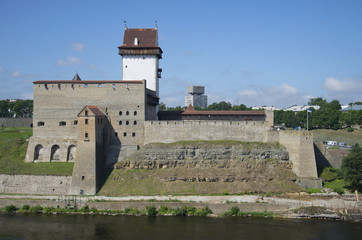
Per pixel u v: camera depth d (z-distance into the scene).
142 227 70.12
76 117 94.69
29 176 88.50
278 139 95.12
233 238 64.69
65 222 73.31
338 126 175.75
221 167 91.50
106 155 93.62
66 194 86.12
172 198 82.06
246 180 88.00
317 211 76.12
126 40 108.25
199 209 78.06
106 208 79.38
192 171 90.06
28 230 69.25
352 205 77.69
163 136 95.75
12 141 100.56
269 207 77.88
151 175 89.62
